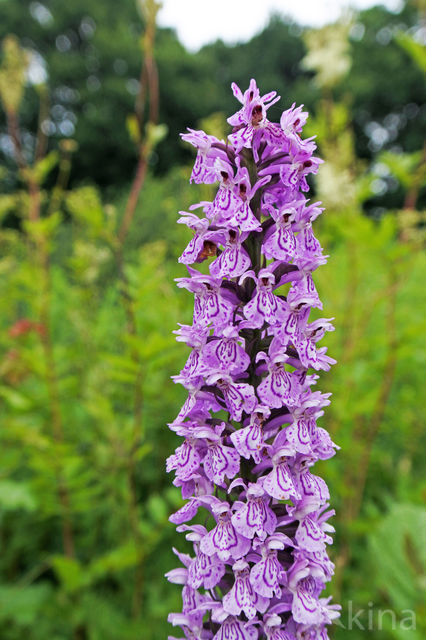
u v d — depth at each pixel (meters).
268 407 1.71
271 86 38.75
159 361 3.48
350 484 4.57
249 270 1.79
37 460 3.99
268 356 1.75
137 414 3.72
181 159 30.23
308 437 1.74
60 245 11.17
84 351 5.47
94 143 29.86
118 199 15.93
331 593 3.78
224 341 1.74
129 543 3.93
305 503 1.76
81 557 4.96
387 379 4.21
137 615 4.01
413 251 4.07
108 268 7.53
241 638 1.71
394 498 4.97
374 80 36.06
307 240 1.80
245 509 1.69
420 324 3.85
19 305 6.86
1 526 5.07
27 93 29.55
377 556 3.35
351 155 4.83
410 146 37.16
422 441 5.88
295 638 1.78
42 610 4.20
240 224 1.67
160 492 5.03
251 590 1.71
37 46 34.34
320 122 4.77
